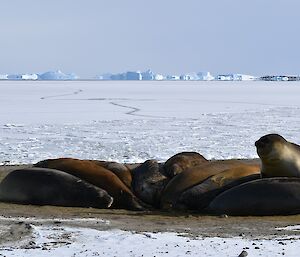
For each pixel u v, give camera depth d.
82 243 17.42
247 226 21.28
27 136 59.94
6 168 37.91
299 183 24.31
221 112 98.69
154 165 28.62
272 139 25.67
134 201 26.00
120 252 16.28
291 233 19.73
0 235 18.56
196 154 29.98
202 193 25.34
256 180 24.66
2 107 108.75
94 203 25.88
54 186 26.23
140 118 85.19
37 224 20.80
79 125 72.81
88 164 27.69
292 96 167.50
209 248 16.72
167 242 17.52
